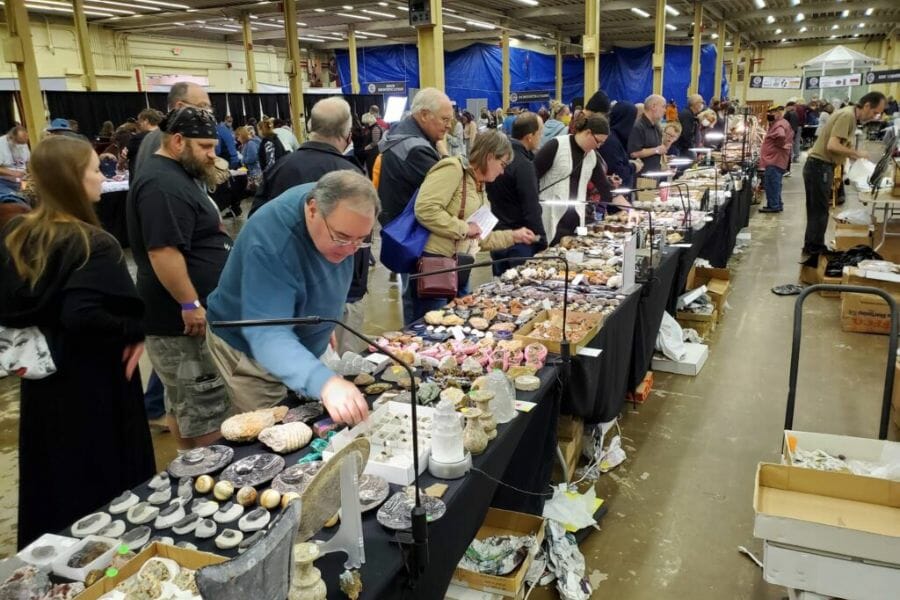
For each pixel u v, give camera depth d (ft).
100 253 5.08
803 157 47.88
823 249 16.74
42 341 4.97
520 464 6.19
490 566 5.47
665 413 10.13
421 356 6.31
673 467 8.63
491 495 4.96
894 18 54.90
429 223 8.50
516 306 8.08
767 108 51.39
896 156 20.04
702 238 13.78
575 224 12.80
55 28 41.52
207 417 7.09
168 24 44.34
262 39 57.16
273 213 4.67
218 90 54.60
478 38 60.34
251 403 5.46
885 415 6.23
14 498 8.13
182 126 6.79
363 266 8.52
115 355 5.40
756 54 79.92
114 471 5.49
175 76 49.01
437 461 4.38
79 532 3.70
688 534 7.27
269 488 4.08
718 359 12.27
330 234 4.47
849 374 11.45
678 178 18.99
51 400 5.17
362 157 31.58
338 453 3.29
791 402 6.44
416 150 9.27
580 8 45.96
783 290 16.17
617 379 8.39
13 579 3.20
